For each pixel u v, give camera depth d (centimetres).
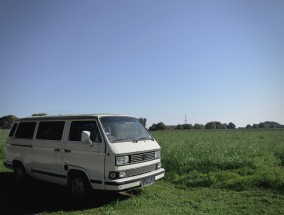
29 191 848
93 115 730
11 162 960
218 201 701
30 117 932
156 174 741
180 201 703
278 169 983
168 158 1179
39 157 838
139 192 798
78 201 718
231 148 1420
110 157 648
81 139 695
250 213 602
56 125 813
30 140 876
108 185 641
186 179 938
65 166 749
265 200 685
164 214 597
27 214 633
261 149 1495
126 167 662
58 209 666
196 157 1196
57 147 775
